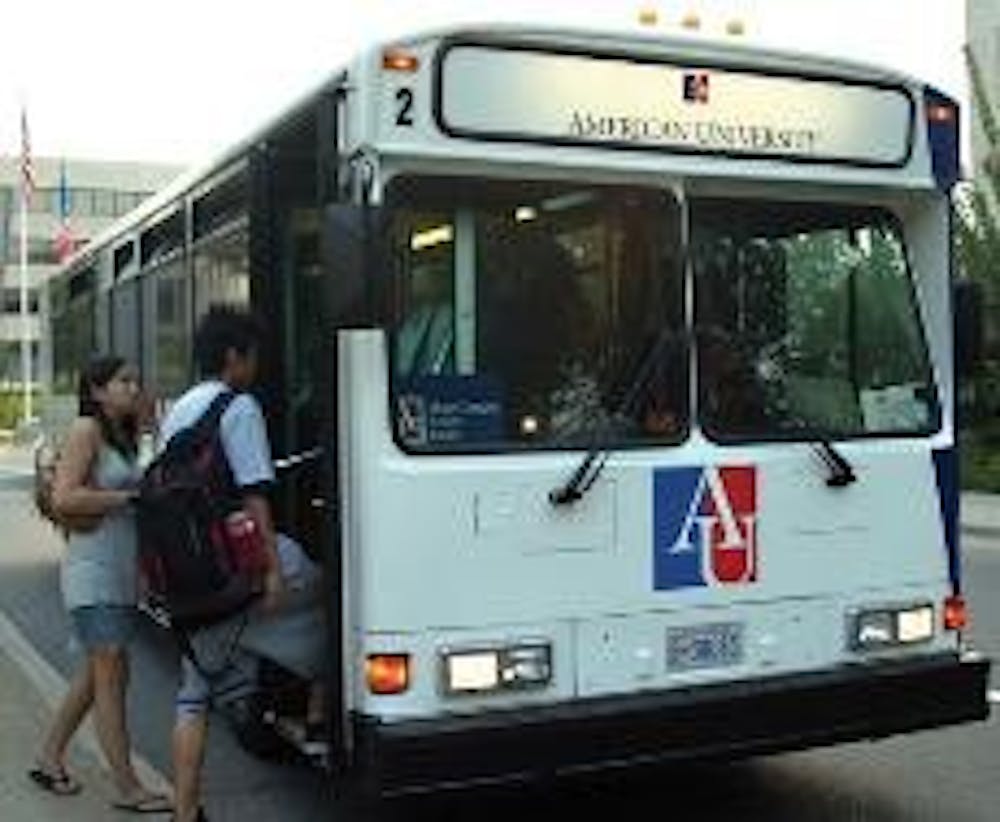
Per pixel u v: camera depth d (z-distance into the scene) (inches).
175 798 270.2
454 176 242.8
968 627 483.8
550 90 246.2
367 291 228.7
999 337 837.8
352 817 292.0
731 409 259.8
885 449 271.0
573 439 249.1
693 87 256.2
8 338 2679.6
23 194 2153.1
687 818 286.7
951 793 300.5
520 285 247.8
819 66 265.4
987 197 1026.1
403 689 236.8
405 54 237.9
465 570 240.8
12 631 503.2
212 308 312.2
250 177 289.1
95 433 280.7
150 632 492.7
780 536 261.6
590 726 241.3
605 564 248.7
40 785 298.7
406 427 239.9
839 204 272.4
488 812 292.7
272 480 257.3
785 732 254.7
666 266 256.7
